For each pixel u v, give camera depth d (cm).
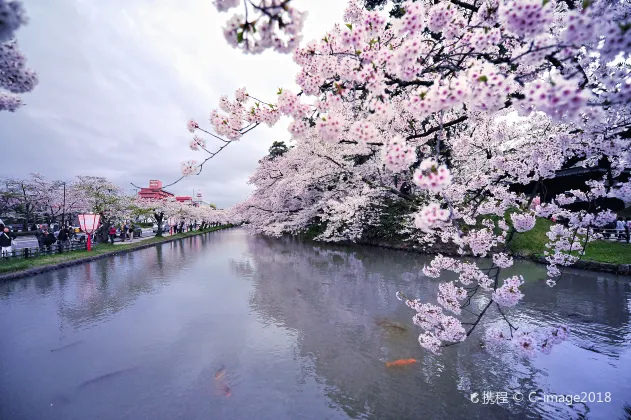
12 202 2005
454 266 447
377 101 232
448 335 347
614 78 188
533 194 367
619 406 382
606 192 376
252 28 188
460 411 384
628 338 555
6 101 298
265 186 2189
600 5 235
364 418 377
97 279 1108
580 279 927
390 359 507
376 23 257
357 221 1627
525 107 192
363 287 923
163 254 1805
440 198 1006
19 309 775
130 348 561
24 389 440
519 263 1143
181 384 450
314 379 458
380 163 1227
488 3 279
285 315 713
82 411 393
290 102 273
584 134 331
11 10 185
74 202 2058
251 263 1423
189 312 744
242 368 490
